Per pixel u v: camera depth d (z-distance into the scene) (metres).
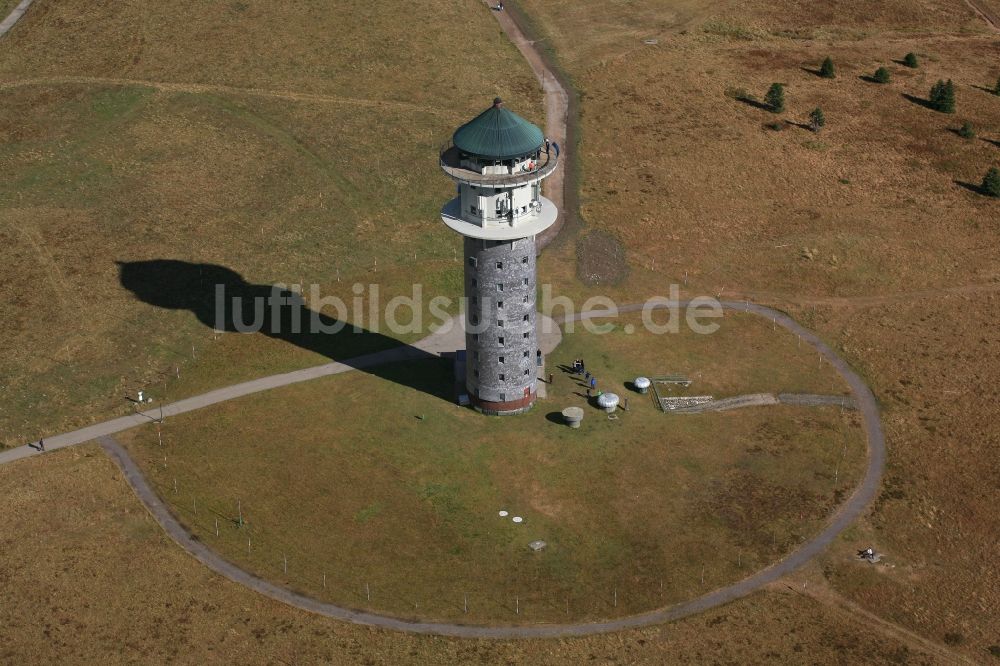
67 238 144.50
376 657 87.75
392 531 100.56
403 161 166.38
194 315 132.38
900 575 96.50
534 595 93.94
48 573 94.75
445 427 114.06
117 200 153.38
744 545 99.44
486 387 114.31
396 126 174.62
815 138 176.25
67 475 106.44
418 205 157.12
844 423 116.31
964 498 105.69
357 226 152.00
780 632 90.50
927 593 94.69
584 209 156.62
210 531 99.94
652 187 162.38
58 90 179.25
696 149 172.00
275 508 102.88
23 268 138.25
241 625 90.31
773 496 105.38
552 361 125.56
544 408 117.38
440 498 104.62
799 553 98.62
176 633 89.44
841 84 193.50
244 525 100.75
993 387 122.31
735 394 120.69
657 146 172.50
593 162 168.25
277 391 119.56
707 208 158.25
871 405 119.50
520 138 102.69
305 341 128.62
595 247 148.12
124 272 138.88
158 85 181.75
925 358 127.75
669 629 90.75
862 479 107.88
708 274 144.12
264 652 87.94
